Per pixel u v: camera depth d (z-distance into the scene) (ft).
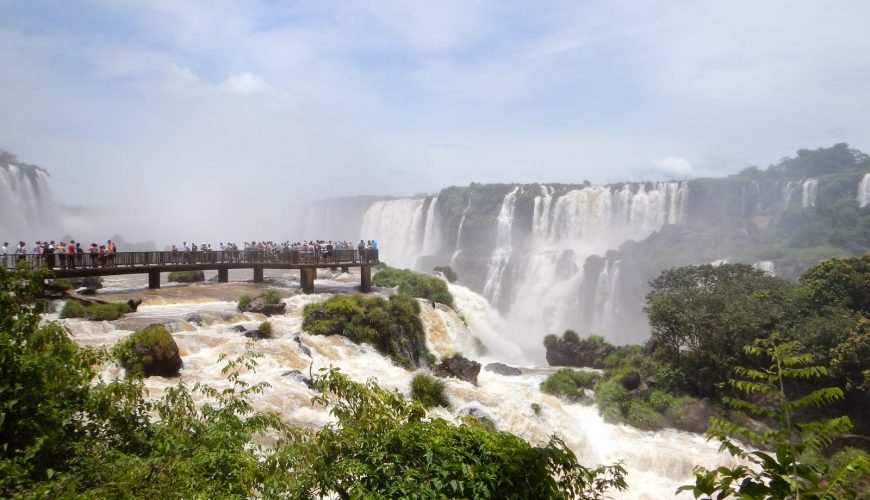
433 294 165.27
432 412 79.97
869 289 108.17
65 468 26.30
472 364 110.22
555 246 296.30
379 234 373.61
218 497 22.81
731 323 106.01
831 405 97.35
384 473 23.30
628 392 107.86
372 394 27.40
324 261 151.02
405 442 24.62
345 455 24.68
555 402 92.32
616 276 237.66
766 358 102.94
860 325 98.22
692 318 112.68
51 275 30.76
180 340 90.02
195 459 24.95
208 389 33.01
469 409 82.64
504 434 26.20
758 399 101.55
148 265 135.95
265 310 120.06
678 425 99.55
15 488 22.36
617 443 89.51
